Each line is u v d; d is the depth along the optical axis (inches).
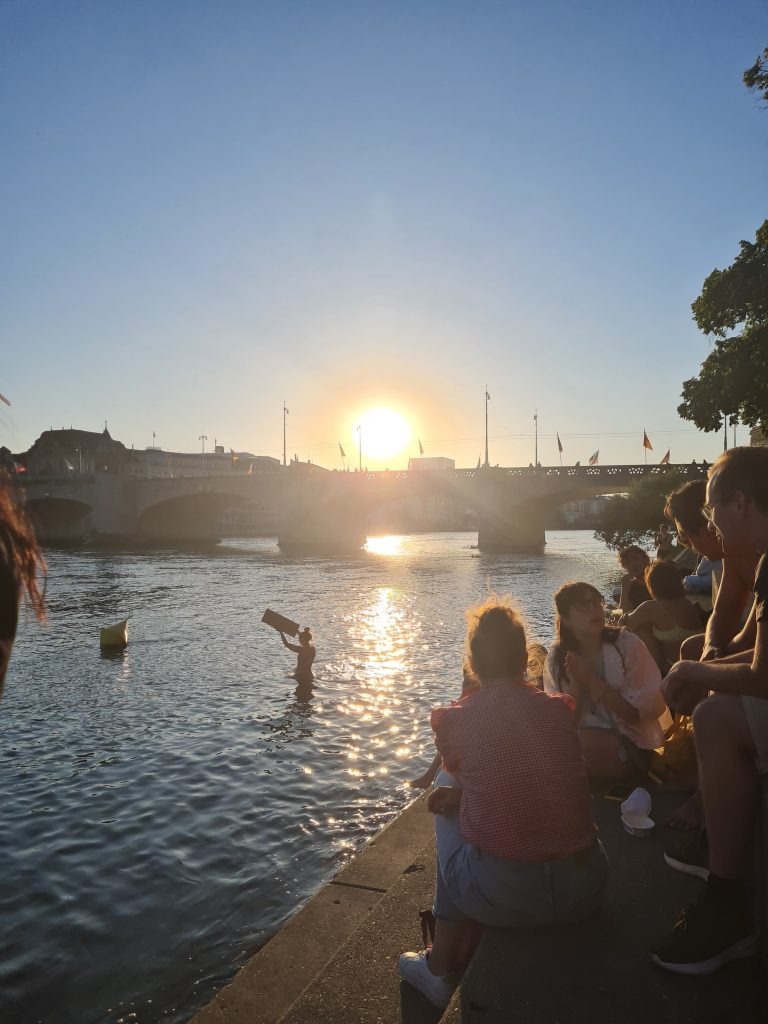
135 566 2332.7
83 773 403.2
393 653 781.3
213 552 3181.6
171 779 391.2
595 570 2017.7
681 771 173.2
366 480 3186.5
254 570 2149.4
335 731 477.4
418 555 2861.7
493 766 111.5
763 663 94.0
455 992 100.3
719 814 100.0
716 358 968.9
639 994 99.1
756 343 917.8
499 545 3046.3
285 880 276.8
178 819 336.8
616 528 1850.4
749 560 137.3
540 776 111.1
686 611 241.8
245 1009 136.5
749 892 102.6
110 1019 198.8
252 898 263.9
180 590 1558.8
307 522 3462.1
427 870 157.8
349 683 628.1
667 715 194.1
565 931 114.8
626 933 114.4
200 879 279.0
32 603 51.5
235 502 3937.0
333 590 1546.5
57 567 2276.1
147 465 5565.9
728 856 100.4
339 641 866.1
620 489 2741.1
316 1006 112.6
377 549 3484.3
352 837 313.9
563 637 181.5
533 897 109.5
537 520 3154.5
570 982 102.0
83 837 319.0
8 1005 205.2
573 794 112.8
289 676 660.1
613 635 179.5
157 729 489.4
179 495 3631.9
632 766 175.3
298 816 337.4
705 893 103.3
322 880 276.4
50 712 538.0
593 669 178.9
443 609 1200.8
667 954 103.8
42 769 410.6
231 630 968.3
